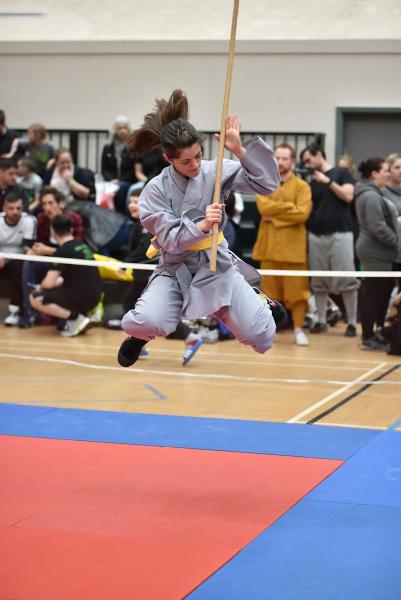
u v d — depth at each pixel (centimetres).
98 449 649
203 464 611
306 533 476
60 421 736
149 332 518
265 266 1200
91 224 1329
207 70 1598
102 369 986
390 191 1151
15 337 1213
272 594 393
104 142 1631
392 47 1534
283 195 1179
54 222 1232
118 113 1631
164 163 1223
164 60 1609
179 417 754
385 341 1131
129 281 1311
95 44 1620
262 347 522
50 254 1278
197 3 1597
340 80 1562
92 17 1625
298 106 1576
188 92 1603
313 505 524
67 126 1652
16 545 454
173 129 498
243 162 518
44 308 1222
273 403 821
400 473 591
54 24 1636
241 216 1445
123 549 449
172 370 988
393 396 856
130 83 1623
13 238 1295
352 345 1173
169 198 520
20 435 689
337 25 1550
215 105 1598
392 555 444
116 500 532
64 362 1025
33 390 870
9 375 946
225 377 947
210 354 1100
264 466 607
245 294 518
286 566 427
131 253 1123
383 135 1588
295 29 1561
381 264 1119
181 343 1194
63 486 560
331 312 1341
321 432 704
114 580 408
